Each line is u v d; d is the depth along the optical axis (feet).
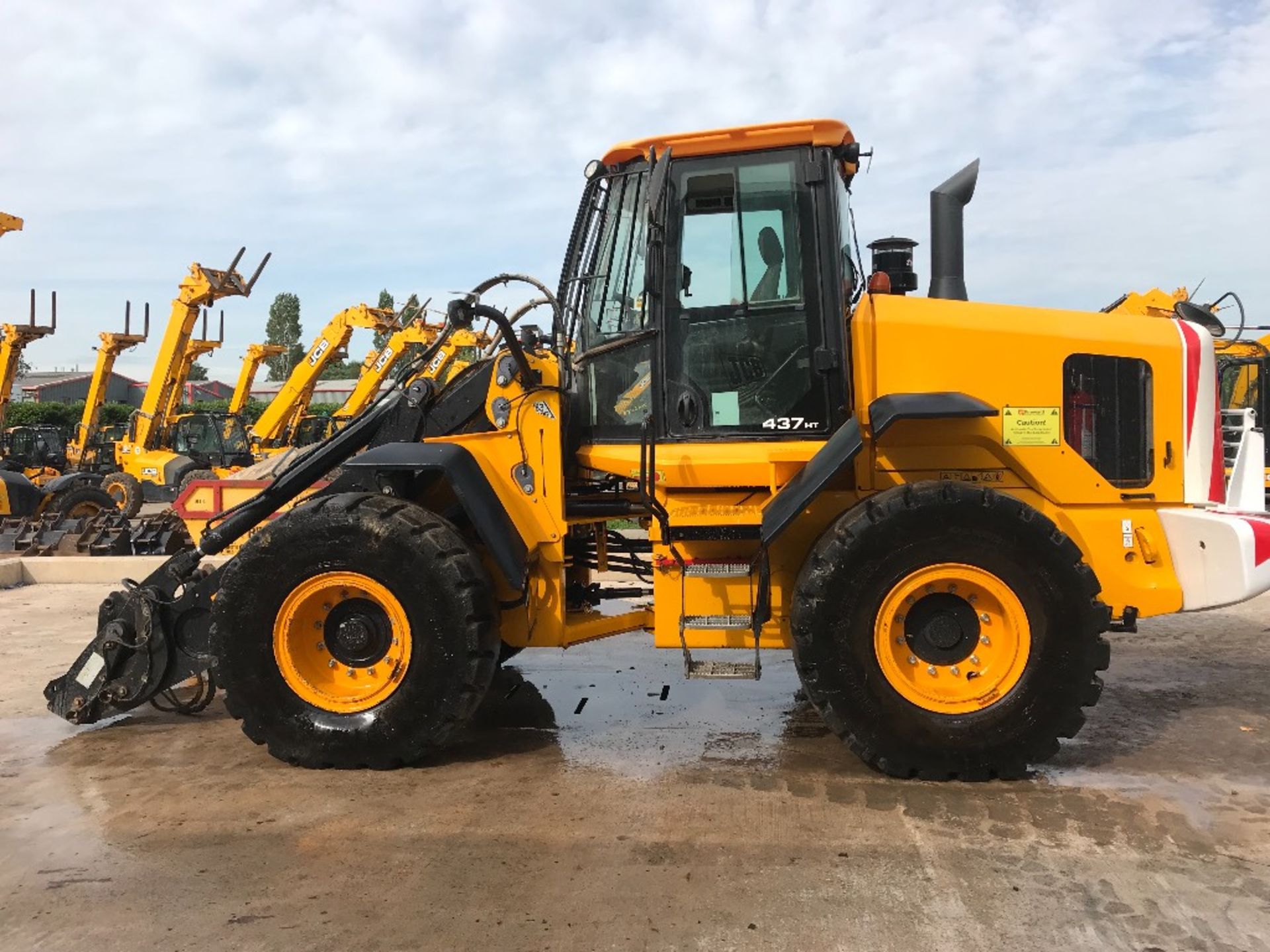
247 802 12.10
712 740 14.48
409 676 12.98
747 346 13.88
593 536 16.16
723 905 9.30
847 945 8.57
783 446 13.65
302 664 13.41
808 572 12.51
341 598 13.39
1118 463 14.12
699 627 13.84
